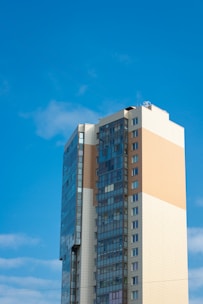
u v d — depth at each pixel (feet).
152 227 504.43
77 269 531.50
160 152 536.42
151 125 536.42
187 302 510.17
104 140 549.54
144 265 486.79
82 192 547.49
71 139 587.68
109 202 524.52
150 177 518.37
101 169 542.57
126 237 503.61
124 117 538.88
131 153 527.81
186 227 535.60
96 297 504.84
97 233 526.98
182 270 515.50
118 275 493.36
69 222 557.74
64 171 603.67
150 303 480.64
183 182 550.36
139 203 505.25
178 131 564.71
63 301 540.93
